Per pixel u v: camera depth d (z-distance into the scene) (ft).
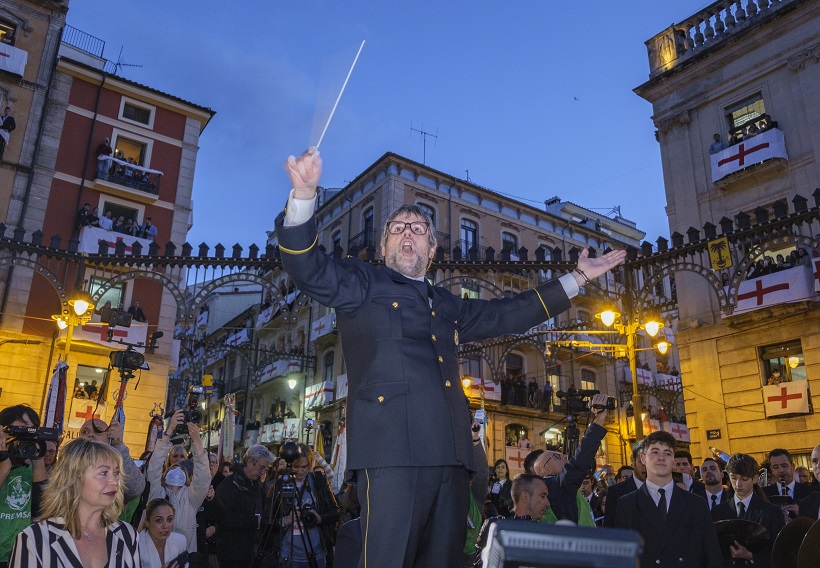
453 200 110.11
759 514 18.07
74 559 10.41
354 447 7.19
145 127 88.89
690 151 71.61
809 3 63.62
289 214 7.34
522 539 3.34
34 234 42.63
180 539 18.53
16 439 14.26
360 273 7.98
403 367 7.41
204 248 41.73
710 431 62.08
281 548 19.95
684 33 76.48
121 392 26.32
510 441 100.63
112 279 42.88
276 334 126.00
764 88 66.69
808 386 56.39
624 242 140.36
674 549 14.51
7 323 70.13
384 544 6.68
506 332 8.66
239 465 25.34
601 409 17.19
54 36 83.05
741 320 60.44
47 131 80.33
